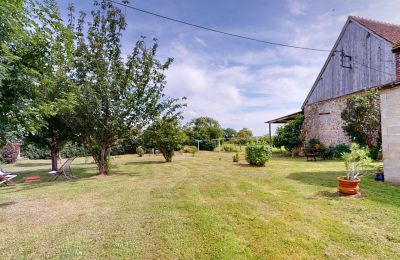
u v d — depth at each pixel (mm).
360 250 2945
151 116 10656
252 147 11828
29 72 5242
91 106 9305
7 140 5211
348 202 4820
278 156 17656
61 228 4008
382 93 6742
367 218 3939
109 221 4258
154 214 4551
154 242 3342
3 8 4340
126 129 10328
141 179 8984
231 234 3502
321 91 17156
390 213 4121
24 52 5359
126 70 10047
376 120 11734
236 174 9141
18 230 3975
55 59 6023
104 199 5922
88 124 9930
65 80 8680
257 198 5410
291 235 3406
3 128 5059
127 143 11438
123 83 9977
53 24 5648
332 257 2811
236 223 3928
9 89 5113
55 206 5457
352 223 3760
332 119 16172
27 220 4484
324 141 16734
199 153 24391
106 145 10648
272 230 3594
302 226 3707
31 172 13539
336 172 8750
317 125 17328
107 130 10000
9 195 6941
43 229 3984
